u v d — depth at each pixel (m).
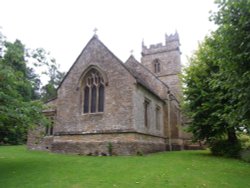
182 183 9.32
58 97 22.02
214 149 19.81
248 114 9.39
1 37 12.55
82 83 21.36
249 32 8.75
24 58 13.51
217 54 10.02
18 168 12.26
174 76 37.19
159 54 39.53
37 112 12.89
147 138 21.14
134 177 10.14
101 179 9.81
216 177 10.57
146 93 22.06
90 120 20.00
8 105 11.32
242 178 10.64
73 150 19.91
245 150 18.36
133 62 29.95
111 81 19.95
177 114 29.98
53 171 11.42
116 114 19.06
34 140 24.83
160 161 14.66
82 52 21.89
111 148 18.36
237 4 8.78
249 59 8.76
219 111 16.80
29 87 14.05
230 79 9.41
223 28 9.34
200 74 20.70
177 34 39.03
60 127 21.16
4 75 11.22
